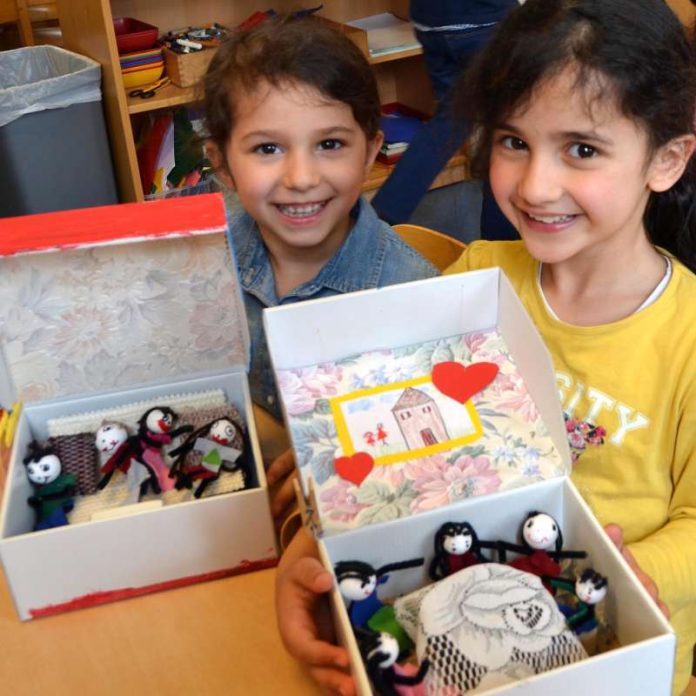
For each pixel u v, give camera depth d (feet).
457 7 5.88
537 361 2.17
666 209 2.95
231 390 3.20
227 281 2.83
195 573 2.55
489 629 1.83
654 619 1.76
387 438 2.20
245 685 2.24
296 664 2.29
